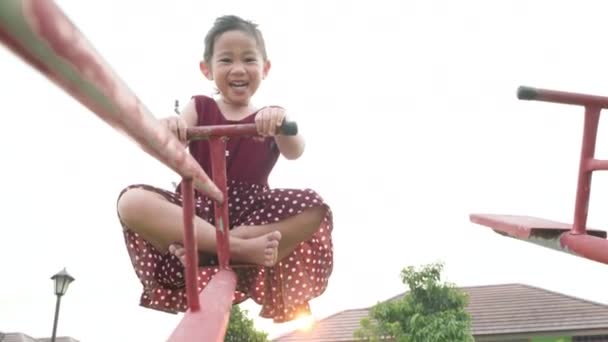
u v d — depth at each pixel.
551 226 1.89
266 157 2.17
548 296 14.05
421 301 9.52
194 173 1.09
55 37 0.38
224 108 2.26
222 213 1.61
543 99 1.74
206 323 1.09
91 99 0.50
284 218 1.97
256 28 2.28
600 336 12.06
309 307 2.11
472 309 13.78
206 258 1.86
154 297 2.02
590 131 1.82
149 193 1.83
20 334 16.91
